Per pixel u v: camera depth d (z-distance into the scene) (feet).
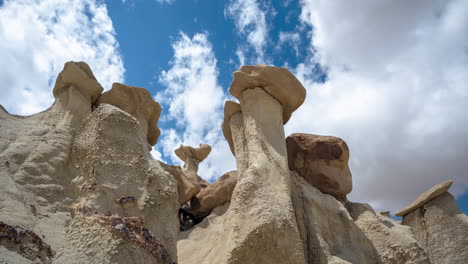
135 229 10.82
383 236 25.86
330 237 24.67
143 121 33.63
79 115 26.86
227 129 33.12
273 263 18.93
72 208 11.50
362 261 23.99
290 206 21.83
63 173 20.92
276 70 29.27
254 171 23.38
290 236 19.70
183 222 36.81
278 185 23.49
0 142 21.30
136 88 33.17
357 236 25.45
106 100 31.24
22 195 17.51
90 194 11.71
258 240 19.13
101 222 10.52
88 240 10.14
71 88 28.17
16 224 14.80
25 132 23.39
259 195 21.56
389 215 37.58
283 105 30.45
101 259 9.77
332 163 30.45
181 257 27.63
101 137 13.20
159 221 12.44
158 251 10.96
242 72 29.76
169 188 13.33
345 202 29.96
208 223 32.45
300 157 31.27
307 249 23.59
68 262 9.74
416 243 25.34
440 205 32.12
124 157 13.19
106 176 12.38
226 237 21.54
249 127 27.94
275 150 26.17
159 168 13.91
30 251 12.05
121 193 12.22
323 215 25.70
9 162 19.39
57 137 23.12
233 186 35.55
